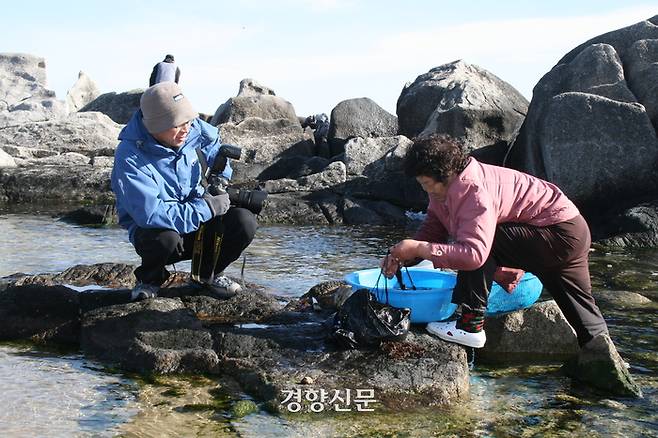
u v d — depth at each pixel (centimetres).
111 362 473
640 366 477
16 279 622
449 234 495
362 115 1875
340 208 1230
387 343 465
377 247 935
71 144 1875
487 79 1730
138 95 2611
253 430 375
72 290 548
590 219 1101
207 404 408
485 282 464
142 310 502
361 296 476
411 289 518
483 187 438
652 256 879
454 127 1439
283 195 1320
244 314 546
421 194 1301
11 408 392
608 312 602
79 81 3862
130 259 805
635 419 395
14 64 4631
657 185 1098
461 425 385
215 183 531
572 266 454
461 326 475
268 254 859
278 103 2077
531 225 448
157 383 438
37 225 1062
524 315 510
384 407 401
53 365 465
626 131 1110
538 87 1296
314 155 1845
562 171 1124
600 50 1255
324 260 826
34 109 3103
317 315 548
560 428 382
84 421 380
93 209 1109
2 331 521
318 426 380
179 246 520
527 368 476
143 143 494
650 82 1205
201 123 536
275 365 445
